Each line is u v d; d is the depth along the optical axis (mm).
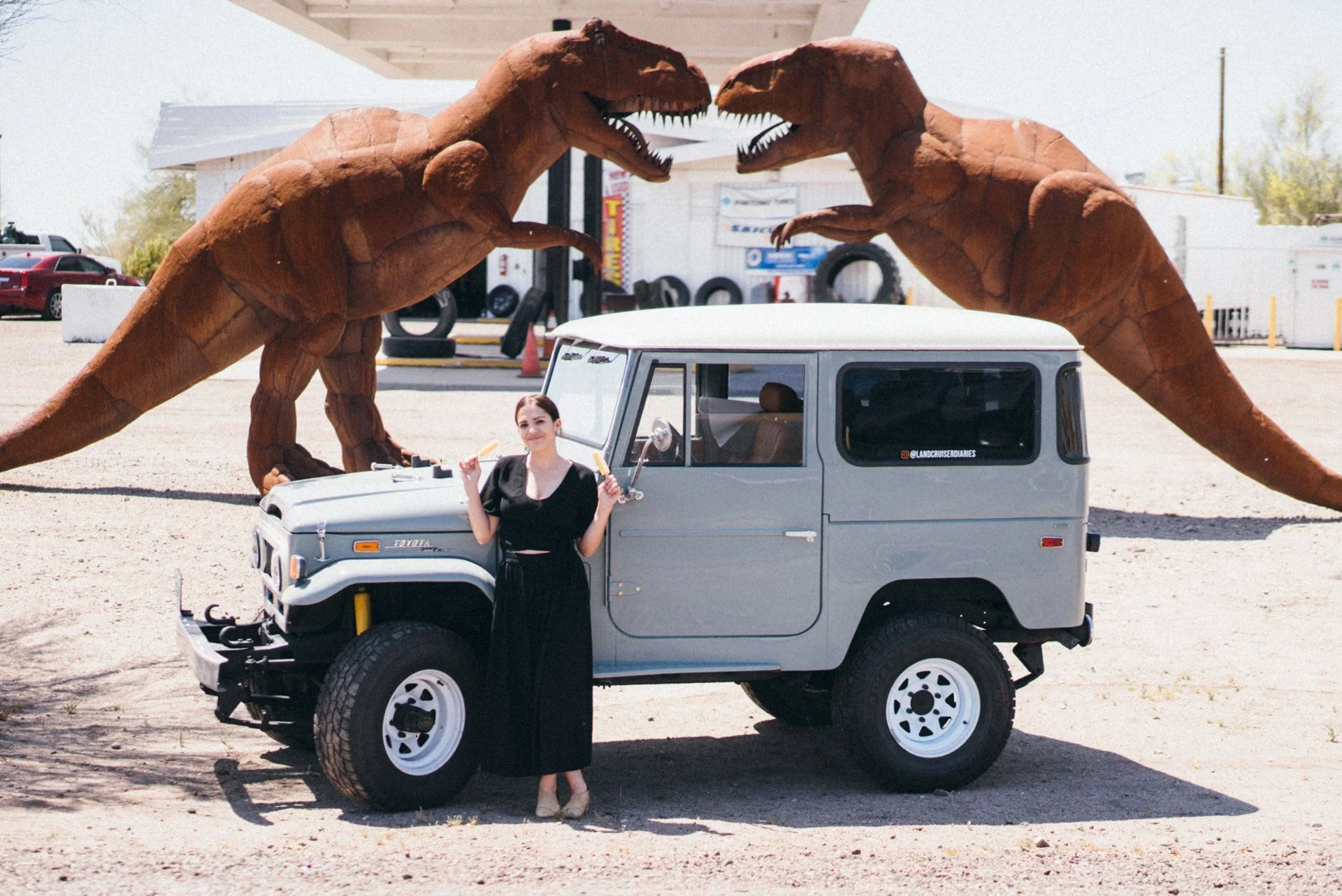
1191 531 13141
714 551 6125
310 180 12195
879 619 6516
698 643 6152
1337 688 8453
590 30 12023
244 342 12875
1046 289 13242
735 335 6172
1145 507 14445
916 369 6328
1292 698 8234
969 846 5594
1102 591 10812
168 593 9789
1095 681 8586
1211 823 6039
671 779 6641
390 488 6172
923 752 6344
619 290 37188
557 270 25750
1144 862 5453
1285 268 37250
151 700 7625
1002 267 13422
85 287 30422
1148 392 13898
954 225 13375
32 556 10688
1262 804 6340
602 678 5980
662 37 23703
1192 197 38000
